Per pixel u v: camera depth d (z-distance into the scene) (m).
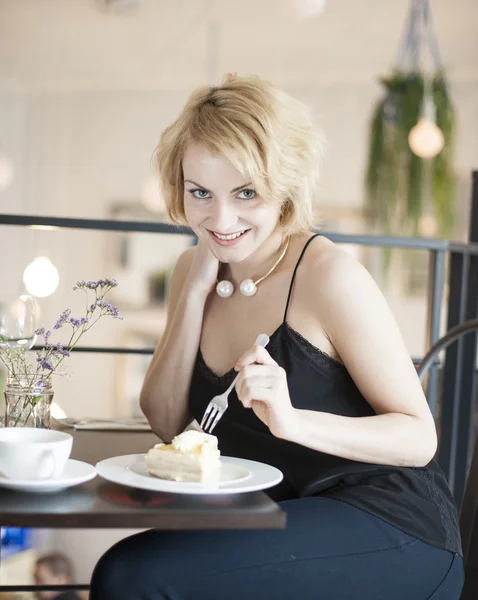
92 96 8.30
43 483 1.04
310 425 1.25
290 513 1.23
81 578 1.70
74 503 1.01
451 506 1.37
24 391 1.35
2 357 1.39
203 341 1.59
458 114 7.18
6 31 6.54
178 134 1.45
